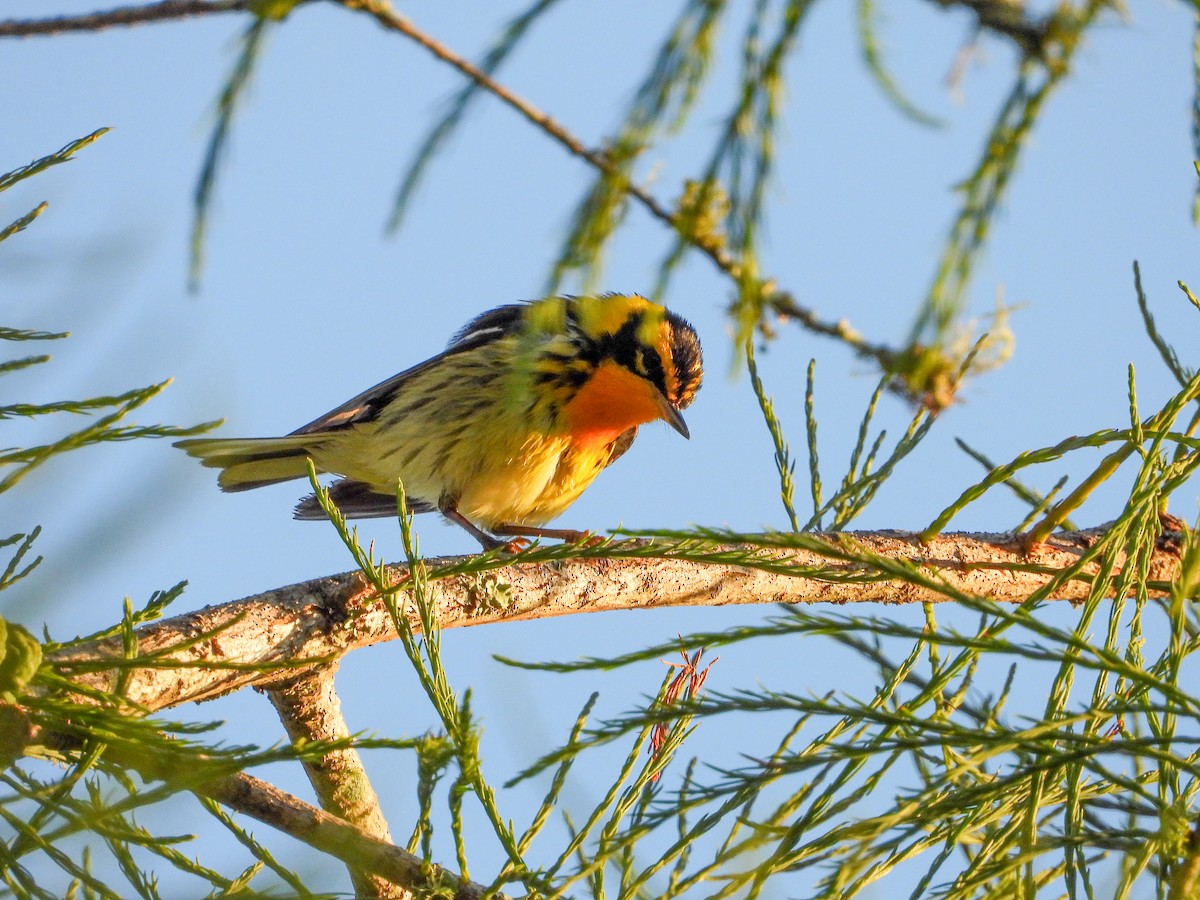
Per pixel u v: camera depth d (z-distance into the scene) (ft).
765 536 17.75
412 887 21.35
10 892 15.25
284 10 15.01
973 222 14.39
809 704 17.13
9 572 16.26
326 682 28.63
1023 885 18.16
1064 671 19.72
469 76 13.92
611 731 16.98
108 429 16.43
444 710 21.36
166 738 17.33
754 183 13.99
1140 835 16.89
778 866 17.65
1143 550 21.59
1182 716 17.40
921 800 16.97
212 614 25.20
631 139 13.97
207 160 15.20
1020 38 14.66
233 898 15.20
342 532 22.38
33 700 17.63
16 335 16.02
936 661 22.95
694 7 14.05
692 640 17.44
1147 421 24.58
